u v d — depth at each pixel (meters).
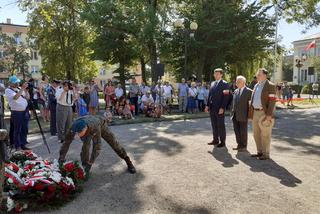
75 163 5.64
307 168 6.67
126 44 26.78
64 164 5.51
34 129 11.50
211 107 8.80
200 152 8.10
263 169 6.60
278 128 12.05
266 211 4.58
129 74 28.81
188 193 5.29
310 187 5.54
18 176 5.00
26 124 8.67
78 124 5.86
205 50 24.05
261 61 28.88
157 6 25.16
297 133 10.91
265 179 5.96
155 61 24.52
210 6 23.38
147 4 23.39
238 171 6.46
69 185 4.96
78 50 32.72
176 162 7.15
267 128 7.27
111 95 16.78
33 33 33.88
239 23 23.61
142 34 22.12
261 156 7.43
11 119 8.41
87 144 6.02
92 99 15.84
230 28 23.27
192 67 26.16
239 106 8.02
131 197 5.12
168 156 7.69
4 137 4.16
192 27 19.14
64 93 9.32
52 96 10.58
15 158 6.14
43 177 4.89
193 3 24.39
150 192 5.34
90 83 16.55
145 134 10.81
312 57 53.16
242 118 7.99
